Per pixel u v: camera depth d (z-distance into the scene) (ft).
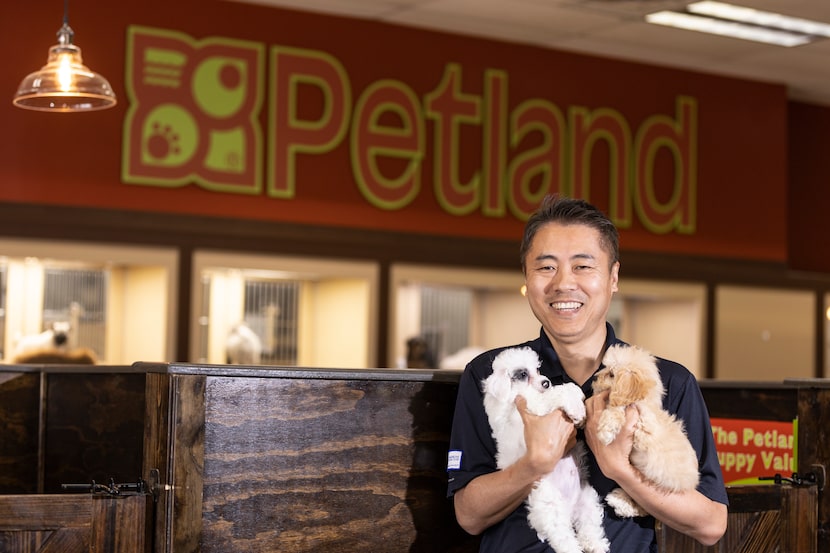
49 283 20.49
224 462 8.32
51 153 20.02
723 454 13.34
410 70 23.25
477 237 23.86
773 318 27.58
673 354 26.81
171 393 8.14
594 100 25.21
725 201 26.81
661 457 7.38
